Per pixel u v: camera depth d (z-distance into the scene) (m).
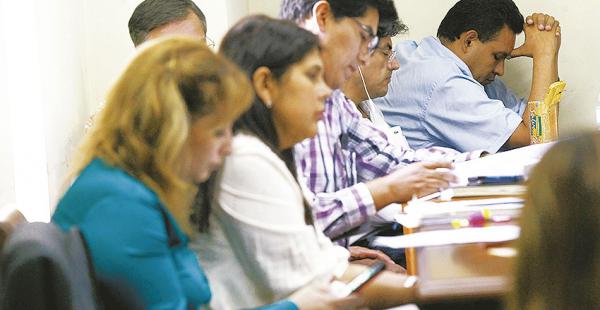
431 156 4.17
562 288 1.28
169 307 2.19
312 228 2.63
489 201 3.13
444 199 3.25
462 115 5.11
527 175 1.36
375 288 2.54
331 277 2.55
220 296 2.50
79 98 4.85
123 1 4.97
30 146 4.05
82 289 1.95
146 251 2.16
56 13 4.49
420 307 2.75
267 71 2.53
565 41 5.75
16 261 1.87
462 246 2.62
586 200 1.26
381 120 4.46
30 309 1.86
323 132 3.39
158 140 2.15
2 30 3.82
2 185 3.71
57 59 4.46
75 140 4.72
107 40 5.02
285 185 2.52
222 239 2.51
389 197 3.26
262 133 2.54
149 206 2.18
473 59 5.31
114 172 2.19
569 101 5.81
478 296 2.32
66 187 2.29
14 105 3.95
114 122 2.20
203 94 2.14
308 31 2.61
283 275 2.48
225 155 2.26
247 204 2.46
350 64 3.08
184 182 2.21
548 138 5.02
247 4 5.77
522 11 5.77
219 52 2.55
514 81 5.83
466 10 5.28
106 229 2.15
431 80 5.16
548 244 1.29
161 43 2.20
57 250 1.90
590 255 1.26
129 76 2.18
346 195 3.23
